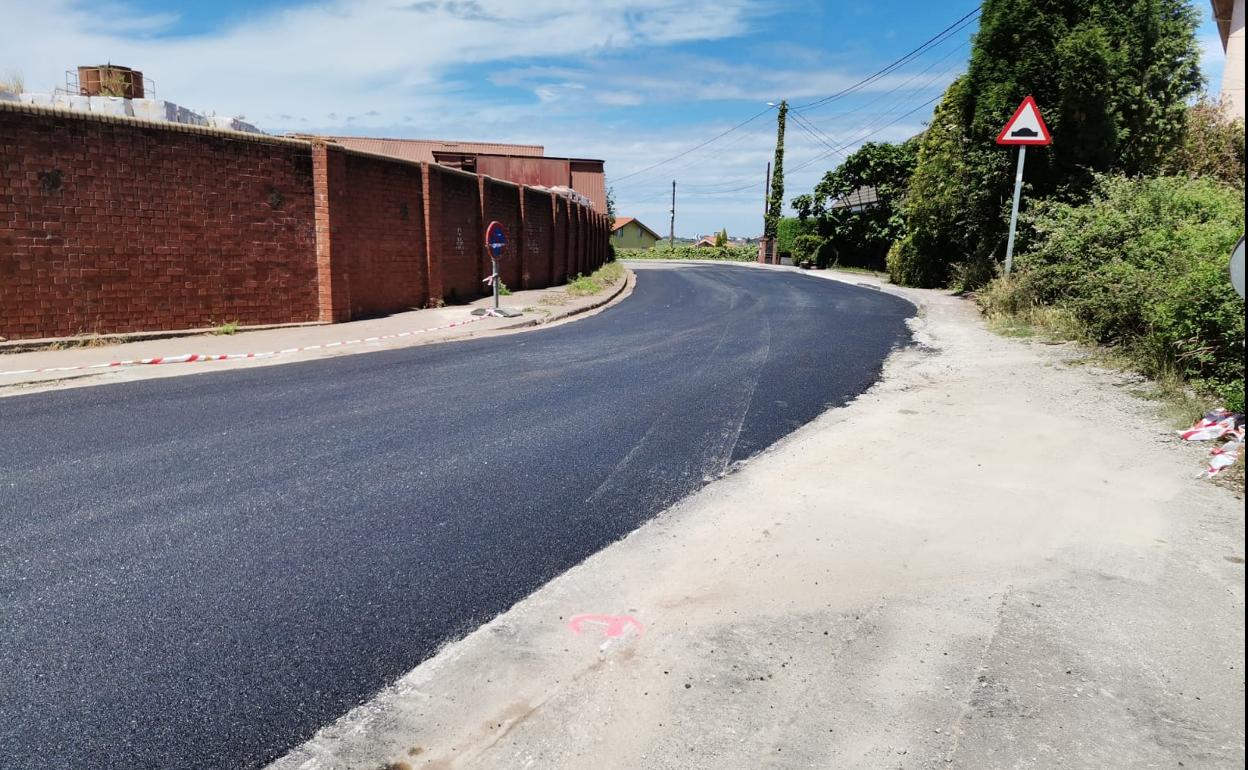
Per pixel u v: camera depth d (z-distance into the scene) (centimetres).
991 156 1529
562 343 1115
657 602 347
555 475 518
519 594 356
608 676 290
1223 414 559
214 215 1143
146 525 430
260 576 371
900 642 307
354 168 1334
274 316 1236
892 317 1383
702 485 498
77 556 391
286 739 258
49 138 973
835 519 435
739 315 1465
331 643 315
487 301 1756
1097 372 771
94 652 306
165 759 248
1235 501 438
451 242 1702
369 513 450
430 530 427
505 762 245
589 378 840
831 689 277
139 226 1066
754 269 3866
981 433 593
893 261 2288
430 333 1194
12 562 384
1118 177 1222
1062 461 520
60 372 839
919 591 348
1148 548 384
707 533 421
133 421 650
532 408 701
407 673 295
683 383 809
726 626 324
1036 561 374
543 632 323
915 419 644
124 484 495
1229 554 374
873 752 243
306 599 350
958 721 257
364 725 265
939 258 2025
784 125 4900
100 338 1020
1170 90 1491
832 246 3666
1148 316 751
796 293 2005
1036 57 1441
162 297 1102
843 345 1055
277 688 285
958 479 493
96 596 351
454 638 319
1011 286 1238
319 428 630
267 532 422
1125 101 1408
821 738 251
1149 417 606
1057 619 320
